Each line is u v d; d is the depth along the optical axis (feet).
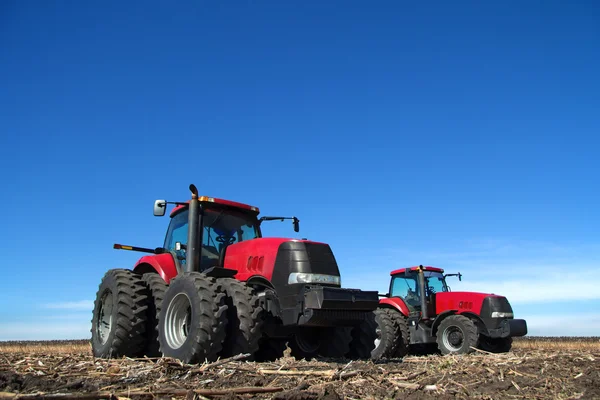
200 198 23.47
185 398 12.53
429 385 14.52
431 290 41.70
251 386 14.01
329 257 21.24
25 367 17.22
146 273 24.56
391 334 34.76
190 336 18.47
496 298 38.65
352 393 13.44
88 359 19.90
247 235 24.89
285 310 19.86
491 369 18.03
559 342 65.21
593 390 14.14
